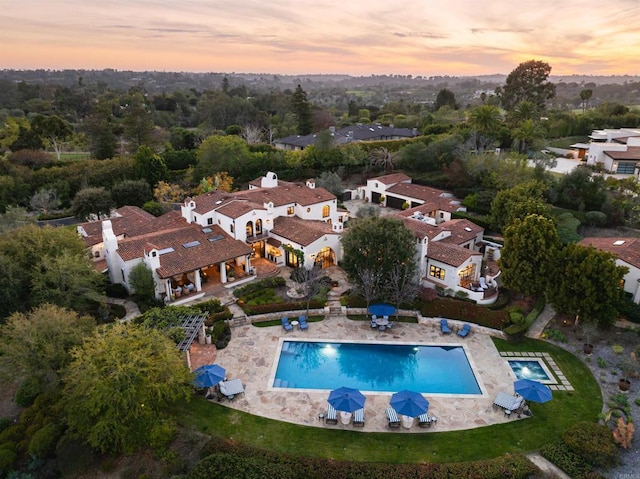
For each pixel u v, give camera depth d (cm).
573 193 6356
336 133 11625
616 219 5884
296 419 2989
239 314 4209
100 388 2527
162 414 2809
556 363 3581
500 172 6950
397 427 2925
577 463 2592
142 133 10788
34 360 2933
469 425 2948
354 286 4481
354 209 7475
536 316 4206
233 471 2434
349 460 2650
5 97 19212
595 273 3709
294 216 5997
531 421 2970
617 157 7950
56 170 8281
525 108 9462
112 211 6781
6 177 7488
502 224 5731
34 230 4306
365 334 4012
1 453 2697
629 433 2700
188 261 4519
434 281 4784
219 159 8350
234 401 3144
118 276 4634
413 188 7475
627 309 3962
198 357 3609
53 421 2892
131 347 2708
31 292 3875
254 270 4962
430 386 3369
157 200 7538
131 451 2608
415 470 2523
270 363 3566
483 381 3381
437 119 12875
